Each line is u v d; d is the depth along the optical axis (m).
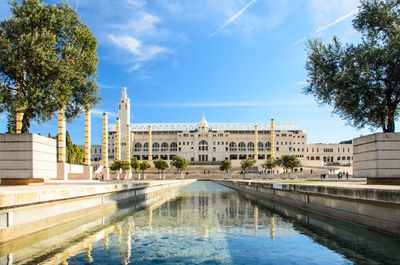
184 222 12.24
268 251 7.61
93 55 23.30
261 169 116.06
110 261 6.85
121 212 15.61
